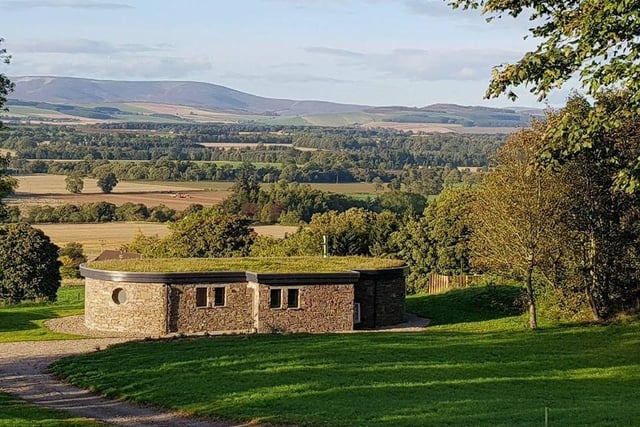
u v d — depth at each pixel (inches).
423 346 1493.6
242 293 1818.4
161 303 1760.6
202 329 1788.9
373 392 1056.2
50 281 3083.2
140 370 1237.7
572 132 841.5
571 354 1446.9
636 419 879.7
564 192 1699.1
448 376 1195.9
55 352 1517.0
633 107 834.2
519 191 1704.0
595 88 811.4
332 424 876.0
